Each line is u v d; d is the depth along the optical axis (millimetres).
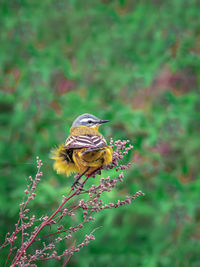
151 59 12328
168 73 12055
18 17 13234
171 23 12672
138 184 10508
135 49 13133
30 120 11836
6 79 12539
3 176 11117
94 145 6277
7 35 13125
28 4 13586
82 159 6410
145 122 11422
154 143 11414
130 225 11148
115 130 11781
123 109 11727
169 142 11422
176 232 11023
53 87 12836
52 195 8820
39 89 12039
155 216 10977
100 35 13523
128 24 13312
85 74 13148
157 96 11828
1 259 7934
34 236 5363
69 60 13414
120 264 10938
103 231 10516
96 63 13289
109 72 12891
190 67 12133
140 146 11117
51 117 11836
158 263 10984
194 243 11039
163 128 11430
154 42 12844
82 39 13805
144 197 10836
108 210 9820
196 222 11594
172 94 11602
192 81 12102
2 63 12648
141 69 11898
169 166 11531
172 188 11141
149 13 13062
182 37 12586
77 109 11961
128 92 12172
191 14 12742
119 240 11039
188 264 10891
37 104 11992
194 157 11531
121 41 13180
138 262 10891
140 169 10898
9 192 10906
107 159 6180
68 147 6488
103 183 5496
